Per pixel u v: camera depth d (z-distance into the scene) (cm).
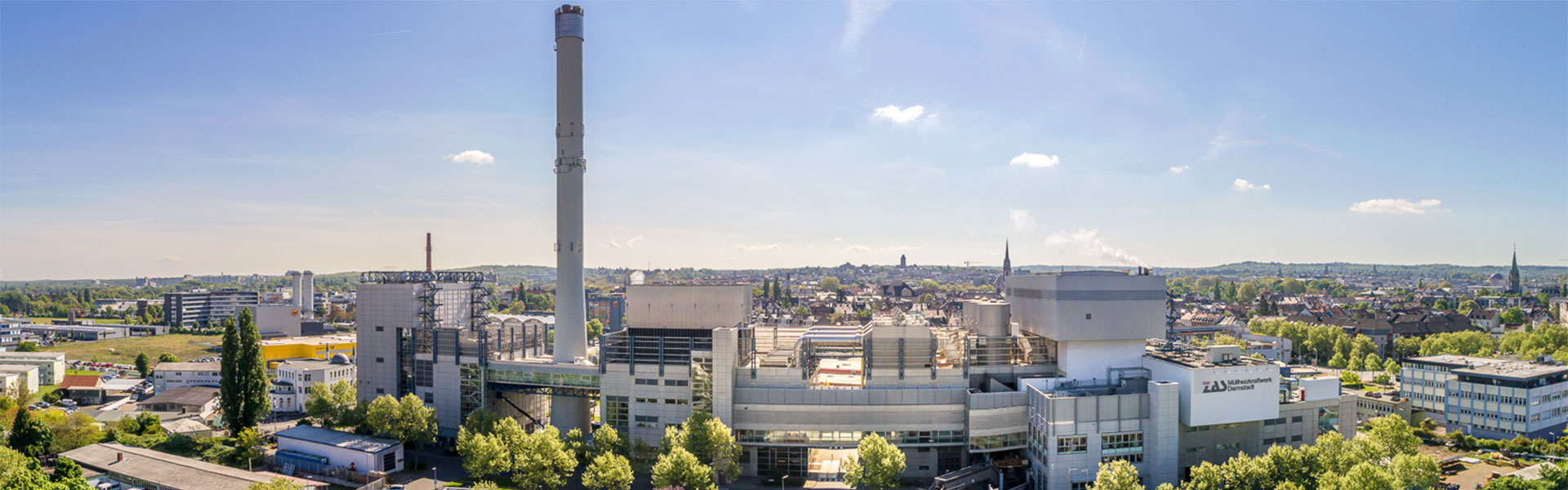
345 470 14700
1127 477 11950
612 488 13050
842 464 15950
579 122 17250
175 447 16012
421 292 17450
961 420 14962
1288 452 12800
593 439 15888
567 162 17162
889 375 15188
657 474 12888
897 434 14925
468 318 18712
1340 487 11512
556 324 17300
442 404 17088
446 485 14225
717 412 14875
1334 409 15075
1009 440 14662
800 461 15275
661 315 17500
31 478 11681
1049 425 13550
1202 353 15725
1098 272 15650
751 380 15325
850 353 16212
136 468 13825
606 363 15825
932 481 14812
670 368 15500
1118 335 14962
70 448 15575
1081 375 15050
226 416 16850
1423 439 18875
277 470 15225
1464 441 18250
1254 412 14212
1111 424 13700
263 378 17212
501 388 16888
